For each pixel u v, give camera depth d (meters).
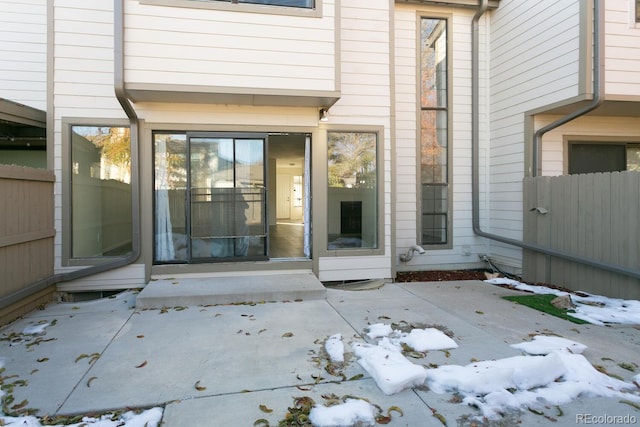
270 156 11.07
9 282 3.95
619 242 4.57
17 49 5.33
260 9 4.76
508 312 4.22
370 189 5.82
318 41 4.91
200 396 2.43
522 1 6.06
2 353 3.09
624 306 4.38
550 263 5.64
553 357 2.72
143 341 3.35
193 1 4.60
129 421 2.16
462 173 6.96
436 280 6.19
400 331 3.58
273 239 8.24
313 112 5.52
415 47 6.71
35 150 6.71
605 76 4.97
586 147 6.27
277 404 2.34
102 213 5.11
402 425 2.12
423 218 6.89
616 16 4.98
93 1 4.97
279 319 3.95
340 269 5.65
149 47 4.53
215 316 4.04
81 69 4.96
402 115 6.70
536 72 5.79
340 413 2.21
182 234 5.32
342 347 3.20
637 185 4.38
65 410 2.27
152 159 5.20
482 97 6.98
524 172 6.10
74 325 3.77
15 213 4.06
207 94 4.74
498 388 2.49
